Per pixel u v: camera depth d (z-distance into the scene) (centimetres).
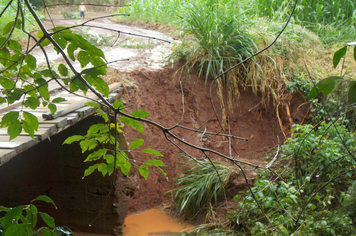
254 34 717
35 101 164
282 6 966
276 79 700
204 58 696
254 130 723
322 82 179
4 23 895
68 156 516
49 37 142
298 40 795
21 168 531
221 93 686
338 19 988
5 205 539
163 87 683
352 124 579
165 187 654
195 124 702
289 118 688
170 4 1182
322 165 457
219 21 701
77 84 149
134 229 548
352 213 389
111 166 185
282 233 359
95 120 483
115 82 596
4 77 170
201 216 561
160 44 866
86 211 531
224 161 667
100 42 895
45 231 146
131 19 1333
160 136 661
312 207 390
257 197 427
